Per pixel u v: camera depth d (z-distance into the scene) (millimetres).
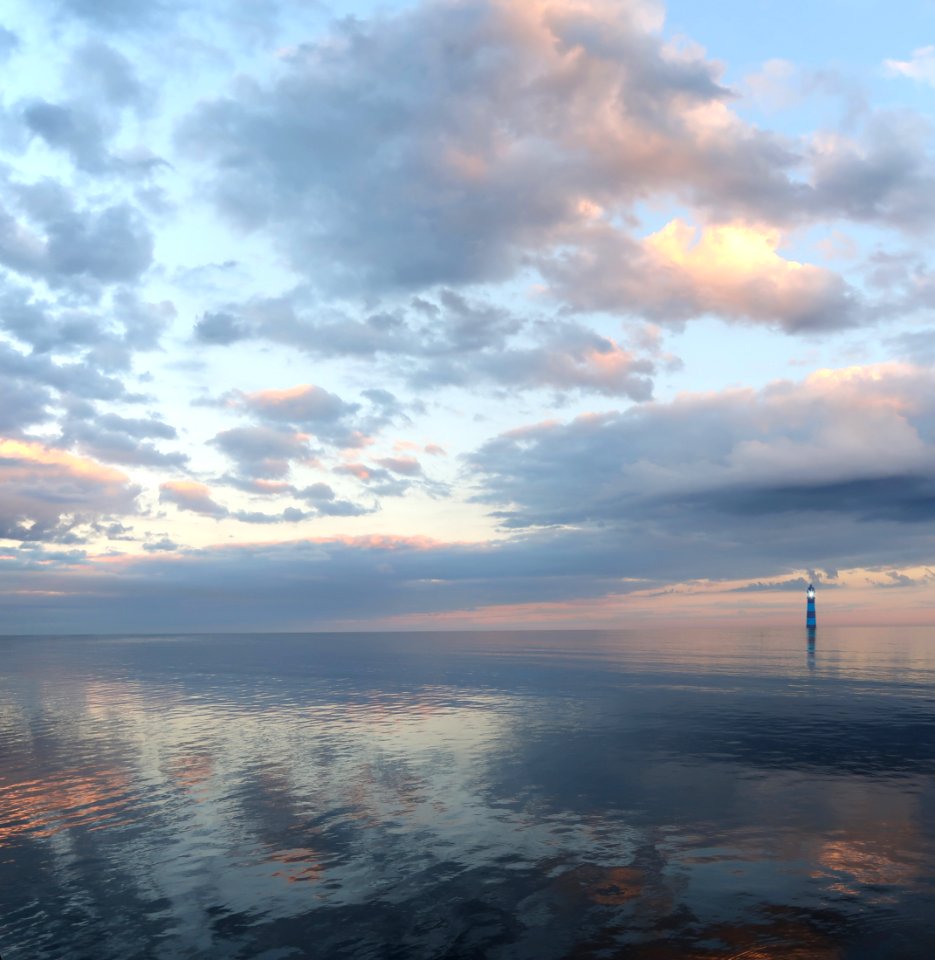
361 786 20734
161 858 14969
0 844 15992
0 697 45906
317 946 11078
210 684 54281
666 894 12648
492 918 11867
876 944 10758
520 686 49656
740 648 102688
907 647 103750
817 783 20438
